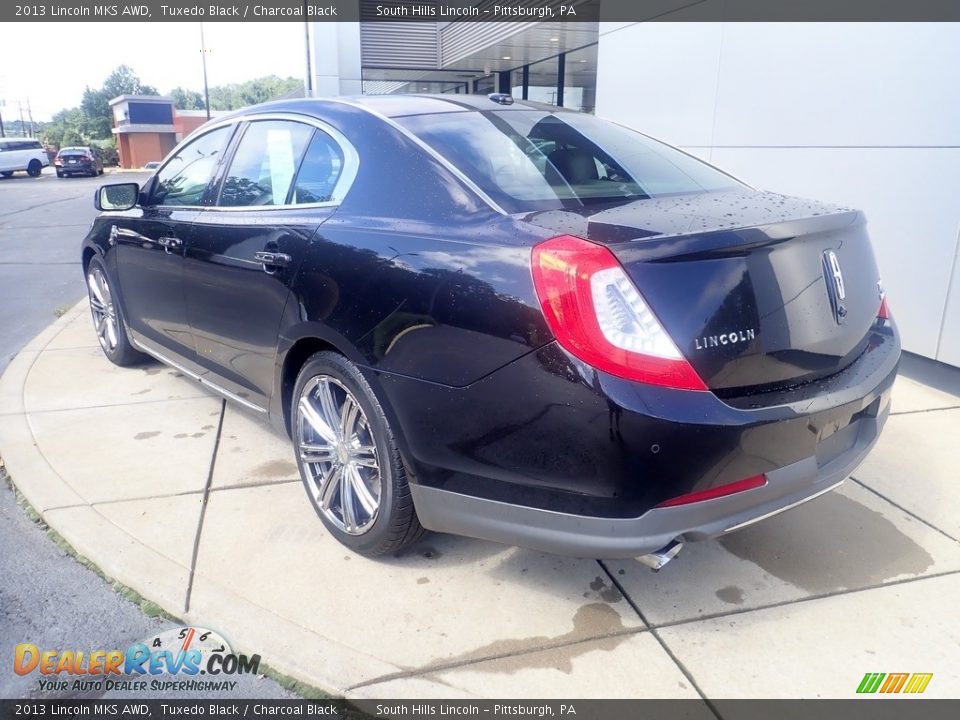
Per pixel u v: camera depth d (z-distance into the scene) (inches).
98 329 214.5
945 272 187.2
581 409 85.4
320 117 129.6
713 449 85.6
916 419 171.3
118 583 113.7
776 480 92.0
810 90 222.7
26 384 196.1
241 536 123.2
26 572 116.6
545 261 87.5
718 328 87.1
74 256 438.6
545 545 93.6
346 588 110.1
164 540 121.6
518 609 106.1
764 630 102.0
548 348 86.7
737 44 249.4
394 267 103.0
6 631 103.4
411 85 1056.8
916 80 189.9
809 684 92.6
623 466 85.3
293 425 126.9
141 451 155.0
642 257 85.0
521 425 90.3
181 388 193.2
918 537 124.0
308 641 99.1
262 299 128.0
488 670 94.6
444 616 104.3
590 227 90.2
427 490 102.3
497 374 91.1
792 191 233.5
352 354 108.1
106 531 124.0
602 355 84.0
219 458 151.9
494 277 91.7
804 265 96.1
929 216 190.1
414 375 99.7
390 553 116.0
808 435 93.4
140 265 173.5
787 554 119.4
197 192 157.9
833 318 99.4
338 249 112.1
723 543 122.6
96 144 3070.9
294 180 130.0
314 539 122.6
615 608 106.5
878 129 201.9
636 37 311.6
